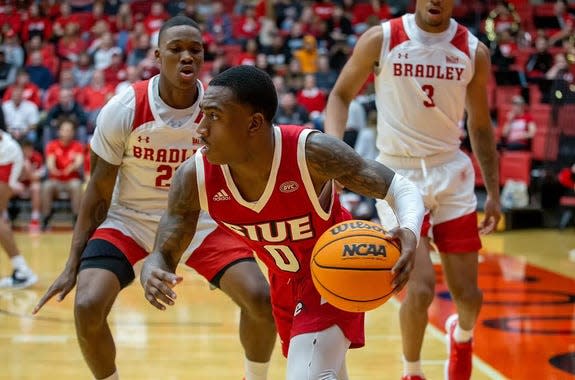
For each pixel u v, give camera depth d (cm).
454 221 540
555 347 704
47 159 1440
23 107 1541
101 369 448
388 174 369
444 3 522
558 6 2141
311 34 1959
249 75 349
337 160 361
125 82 1573
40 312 835
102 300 436
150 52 1703
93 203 471
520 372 625
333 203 385
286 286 411
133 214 479
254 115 349
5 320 798
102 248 459
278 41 1828
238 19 2091
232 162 358
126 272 458
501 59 1808
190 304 886
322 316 377
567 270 1111
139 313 836
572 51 1886
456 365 561
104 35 1819
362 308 348
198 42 447
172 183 381
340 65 1847
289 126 371
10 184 953
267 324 464
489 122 559
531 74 1853
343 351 376
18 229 1480
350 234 352
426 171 542
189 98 461
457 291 539
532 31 2128
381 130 555
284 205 371
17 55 1855
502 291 962
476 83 545
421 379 538
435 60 534
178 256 385
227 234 482
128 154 470
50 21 2089
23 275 952
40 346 699
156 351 685
